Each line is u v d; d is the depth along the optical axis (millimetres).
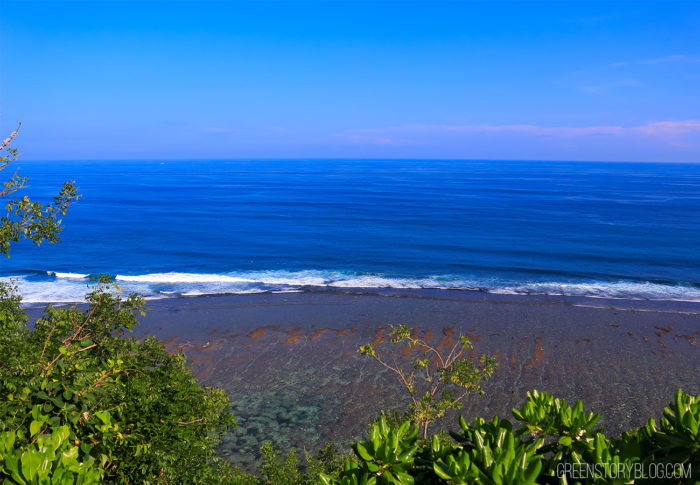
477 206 92188
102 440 5379
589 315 25922
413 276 36844
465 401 16422
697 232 59188
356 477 2926
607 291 32094
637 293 31562
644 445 3002
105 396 5914
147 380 6883
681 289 32750
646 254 45000
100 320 7320
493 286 33625
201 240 53062
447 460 2971
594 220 71250
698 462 2631
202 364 19500
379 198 109375
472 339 22234
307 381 18000
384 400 16609
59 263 40906
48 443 3047
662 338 22406
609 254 45000
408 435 3068
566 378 18297
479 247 48906
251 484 8648
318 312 26438
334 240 53281
